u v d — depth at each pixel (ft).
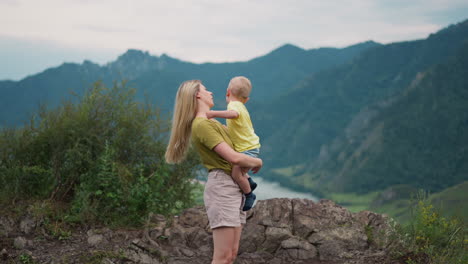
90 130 16.60
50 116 16.90
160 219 15.35
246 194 9.09
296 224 14.40
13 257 12.33
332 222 14.53
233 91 10.29
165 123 17.92
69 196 16.55
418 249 12.94
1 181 16.05
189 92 9.03
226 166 8.79
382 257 12.67
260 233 13.88
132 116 17.35
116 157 16.69
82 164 16.37
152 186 16.65
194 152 18.25
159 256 12.61
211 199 8.81
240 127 9.88
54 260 12.08
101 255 12.31
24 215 14.74
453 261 12.19
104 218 15.06
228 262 8.95
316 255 13.28
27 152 16.58
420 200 14.20
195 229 14.30
